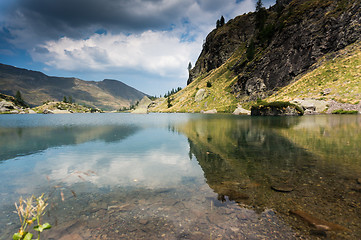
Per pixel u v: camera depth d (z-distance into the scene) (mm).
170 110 125000
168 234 3246
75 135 16891
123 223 3586
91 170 6953
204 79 160000
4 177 6203
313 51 72688
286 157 8492
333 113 45594
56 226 3475
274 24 104938
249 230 3324
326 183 5375
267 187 5191
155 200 4508
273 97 71312
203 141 13281
